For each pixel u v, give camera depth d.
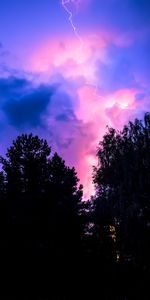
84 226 27.61
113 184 26.58
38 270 22.88
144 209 24.11
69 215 25.97
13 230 23.80
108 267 25.50
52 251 23.59
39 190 26.53
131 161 25.94
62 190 27.81
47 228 24.80
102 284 25.05
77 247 25.86
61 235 25.14
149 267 23.73
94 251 26.75
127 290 24.47
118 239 25.80
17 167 27.23
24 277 22.70
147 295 23.53
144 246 23.36
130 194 24.94
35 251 22.84
